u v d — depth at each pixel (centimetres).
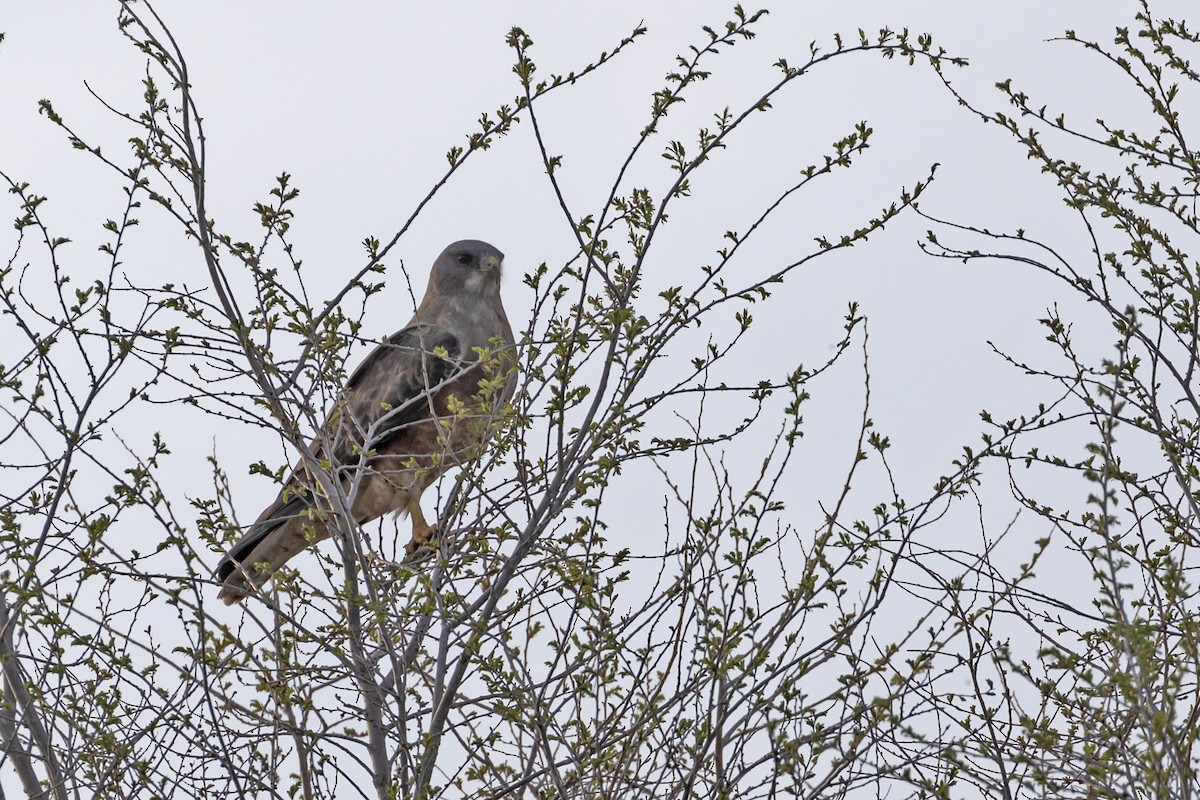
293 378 1100
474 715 1027
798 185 1065
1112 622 923
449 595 1015
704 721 958
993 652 962
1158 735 832
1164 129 1230
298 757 1055
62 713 1061
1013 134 1245
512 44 1052
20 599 1074
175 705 1070
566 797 961
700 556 1030
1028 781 933
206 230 1090
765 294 1065
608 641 993
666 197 1046
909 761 989
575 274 1068
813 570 1020
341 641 1058
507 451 1055
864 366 1066
